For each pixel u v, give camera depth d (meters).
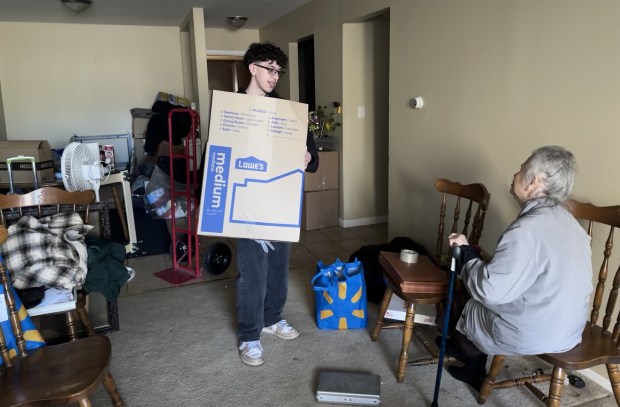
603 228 1.86
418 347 2.24
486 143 2.43
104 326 2.39
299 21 4.74
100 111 5.71
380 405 1.82
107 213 2.33
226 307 2.72
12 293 1.50
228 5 4.57
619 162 1.78
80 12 4.51
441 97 2.73
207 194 1.84
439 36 2.69
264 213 1.89
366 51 4.04
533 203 1.53
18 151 2.68
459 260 1.67
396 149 3.22
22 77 5.38
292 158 1.90
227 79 6.68
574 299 1.47
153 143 4.66
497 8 2.26
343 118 4.12
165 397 1.88
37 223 1.89
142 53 5.76
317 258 3.55
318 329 2.43
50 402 1.30
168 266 3.40
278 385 1.95
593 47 1.83
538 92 2.09
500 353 1.63
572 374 2.01
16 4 4.35
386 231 4.24
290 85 5.18
